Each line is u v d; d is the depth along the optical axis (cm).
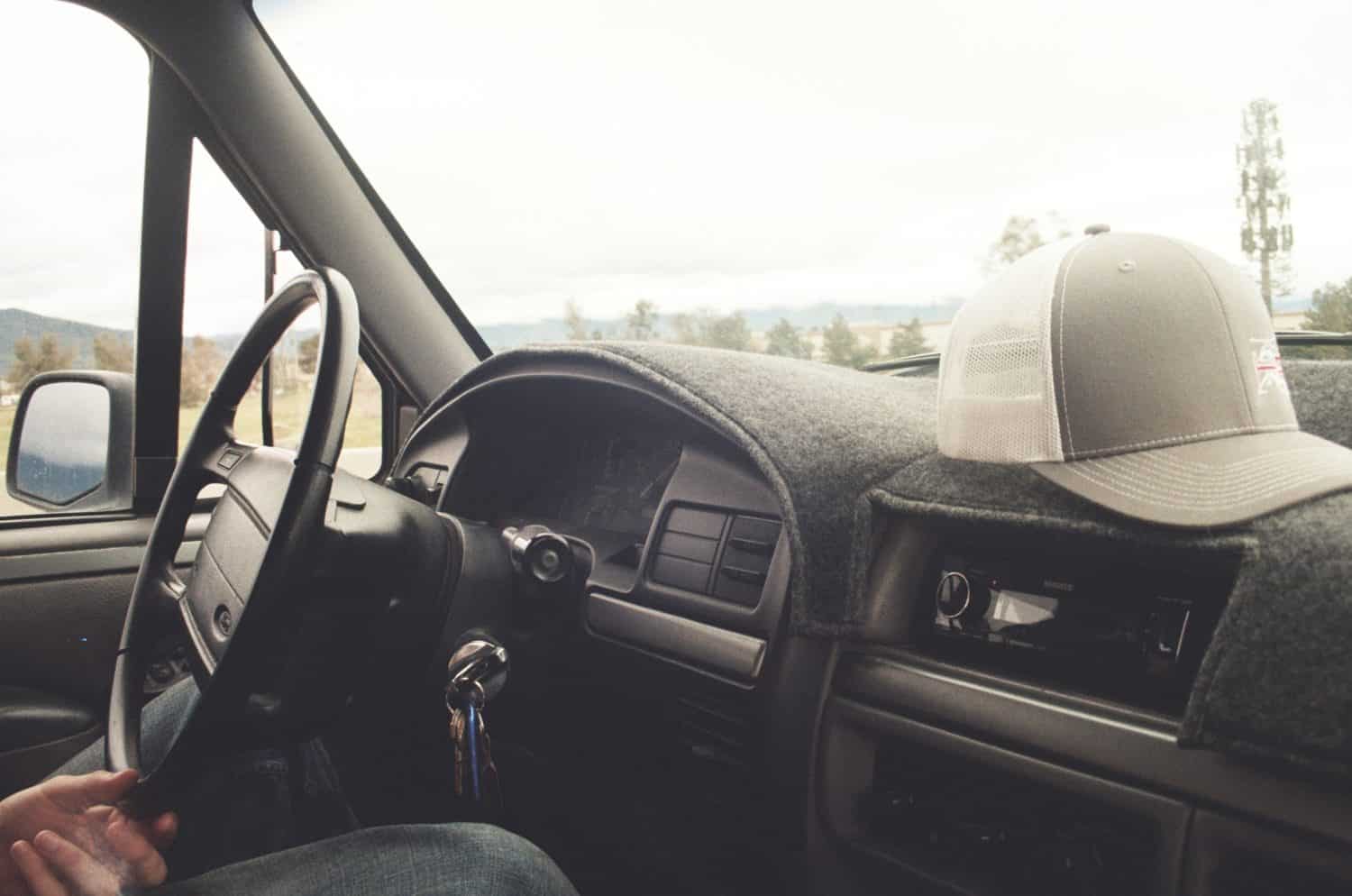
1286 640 63
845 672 96
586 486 149
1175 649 76
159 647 159
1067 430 75
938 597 93
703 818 115
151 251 172
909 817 95
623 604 117
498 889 70
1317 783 64
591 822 134
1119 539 73
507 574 118
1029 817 87
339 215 191
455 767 125
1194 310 74
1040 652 85
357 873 73
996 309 81
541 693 127
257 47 182
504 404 145
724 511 109
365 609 100
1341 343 107
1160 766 72
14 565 151
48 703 151
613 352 118
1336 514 65
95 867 66
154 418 175
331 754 132
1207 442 72
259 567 78
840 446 97
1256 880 70
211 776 109
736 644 102
